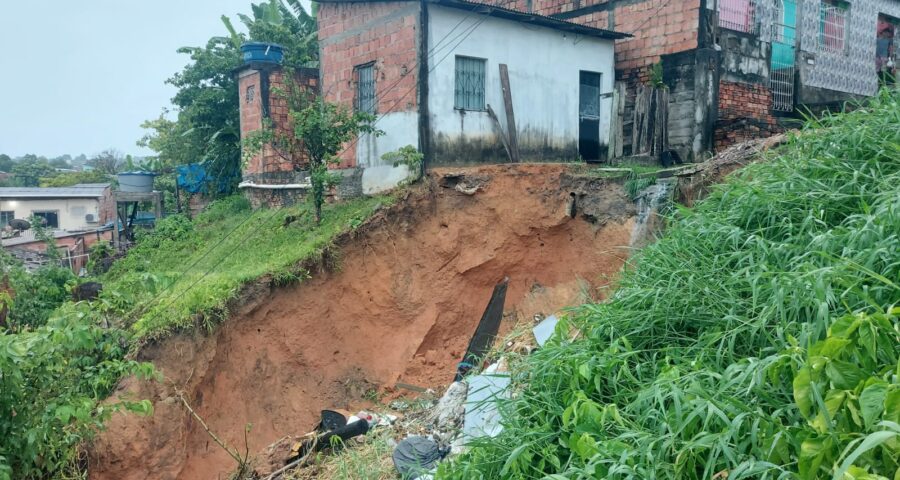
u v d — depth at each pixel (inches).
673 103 552.7
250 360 375.9
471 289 454.6
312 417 385.1
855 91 680.4
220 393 360.2
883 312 143.7
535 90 506.9
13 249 745.0
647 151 528.7
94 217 1212.5
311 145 452.8
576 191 456.8
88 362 294.8
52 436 244.4
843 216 220.4
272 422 373.4
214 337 357.7
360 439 332.8
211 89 684.1
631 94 586.2
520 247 460.4
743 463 125.0
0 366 213.6
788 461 126.7
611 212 440.1
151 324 339.3
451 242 446.3
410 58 453.1
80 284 399.2
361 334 421.4
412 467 236.5
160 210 685.3
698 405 141.7
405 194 443.2
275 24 689.6
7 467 214.2
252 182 610.5
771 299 177.0
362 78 508.7
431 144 454.3
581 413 163.6
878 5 697.0
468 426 278.7
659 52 561.9
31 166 1830.7
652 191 417.4
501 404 204.8
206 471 337.1
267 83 572.7
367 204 455.5
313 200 502.3
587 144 554.6
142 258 560.7
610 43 558.3
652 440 144.6
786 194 233.3
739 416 134.6
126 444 304.3
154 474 312.2
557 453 175.0
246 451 346.6
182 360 339.0
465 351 441.1
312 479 303.9
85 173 1579.7
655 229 405.4
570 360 193.8
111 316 363.9
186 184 704.4
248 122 610.9
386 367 419.2
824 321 148.9
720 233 232.5
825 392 125.8
